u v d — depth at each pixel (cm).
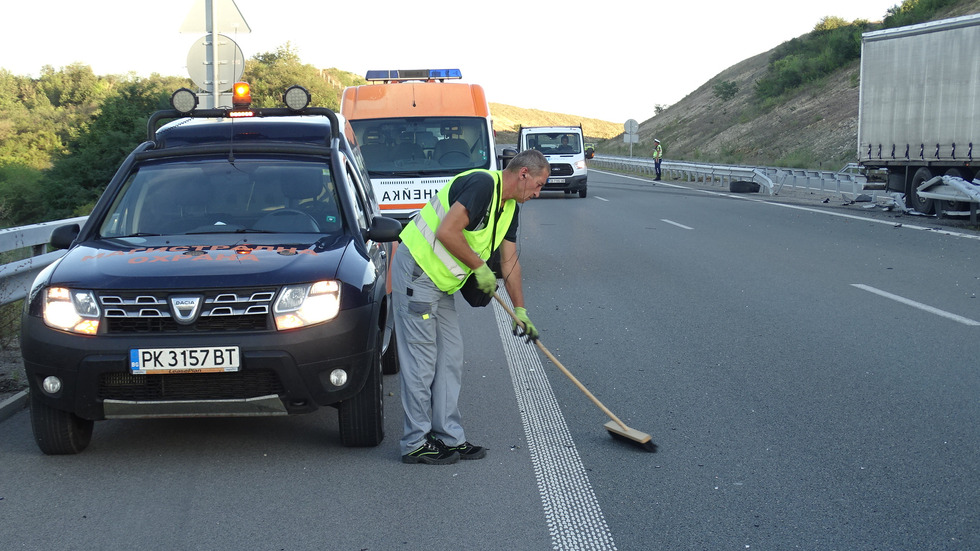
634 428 550
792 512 417
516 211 495
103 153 3919
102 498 440
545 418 576
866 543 383
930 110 1919
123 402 462
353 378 486
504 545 385
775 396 611
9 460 498
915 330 809
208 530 402
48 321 467
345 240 543
